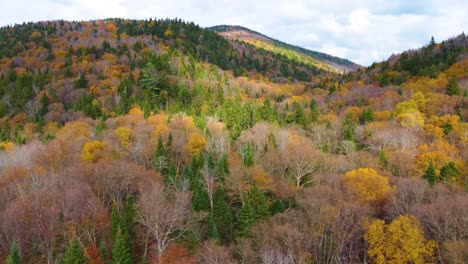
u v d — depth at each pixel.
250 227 46.31
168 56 168.38
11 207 46.44
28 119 110.06
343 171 66.19
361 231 45.75
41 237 47.44
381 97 114.38
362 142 82.19
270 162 67.75
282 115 109.44
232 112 96.69
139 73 143.25
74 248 40.16
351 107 110.38
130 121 97.06
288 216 46.34
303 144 74.00
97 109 110.06
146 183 56.84
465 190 53.72
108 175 56.06
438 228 41.12
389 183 56.62
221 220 51.09
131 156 76.06
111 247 48.22
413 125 80.00
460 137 74.50
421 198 49.09
